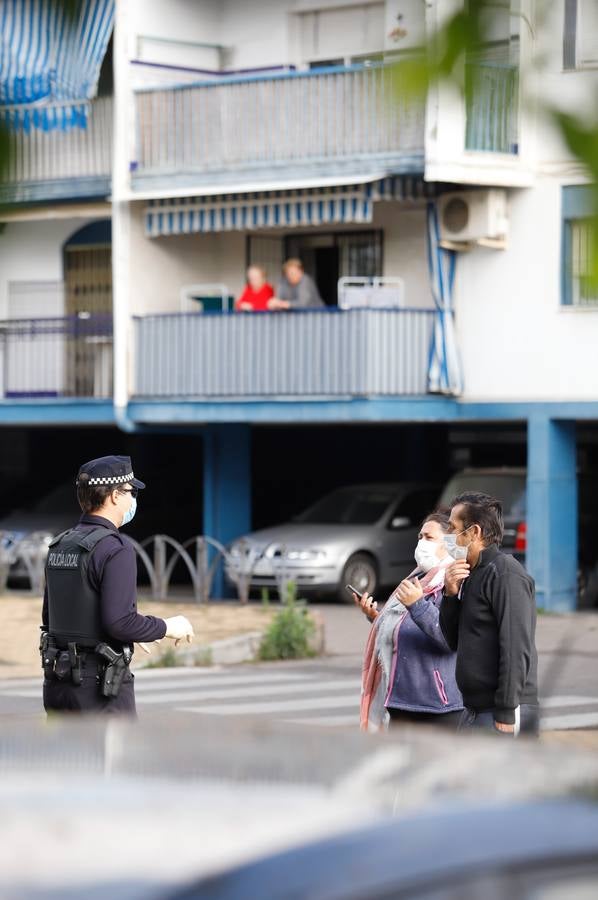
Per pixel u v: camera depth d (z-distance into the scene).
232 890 4.20
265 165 63.22
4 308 73.81
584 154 5.16
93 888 4.24
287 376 62.38
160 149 65.50
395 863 4.37
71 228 72.69
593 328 59.47
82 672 17.23
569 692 36.97
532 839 4.60
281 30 68.06
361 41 66.75
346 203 62.12
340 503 64.19
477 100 5.40
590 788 5.32
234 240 69.50
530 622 17.08
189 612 53.06
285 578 58.62
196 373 64.44
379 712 19.44
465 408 61.97
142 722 6.89
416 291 65.31
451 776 5.37
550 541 59.81
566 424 61.09
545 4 5.27
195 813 4.88
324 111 62.12
